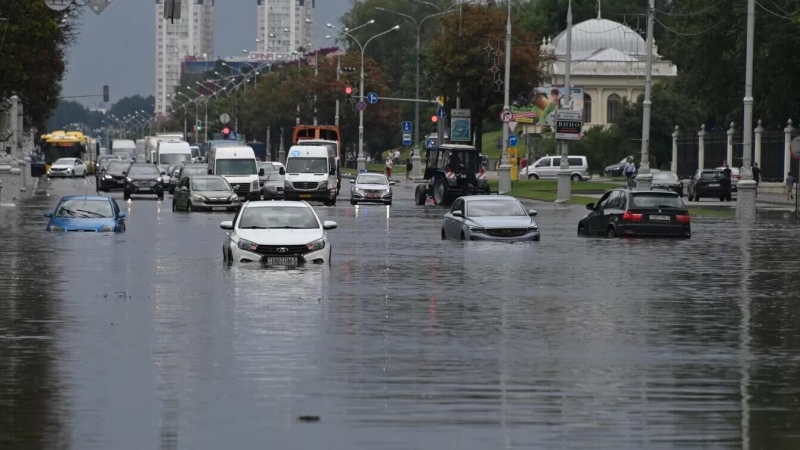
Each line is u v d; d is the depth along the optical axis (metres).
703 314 40.88
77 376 28.30
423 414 24.31
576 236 82.69
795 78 156.62
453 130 169.62
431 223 96.19
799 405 25.47
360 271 55.44
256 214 60.06
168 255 63.59
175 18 75.56
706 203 139.88
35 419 23.72
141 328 36.22
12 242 73.00
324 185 130.00
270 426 23.17
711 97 184.75
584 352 32.41
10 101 151.00
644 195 80.38
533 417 24.08
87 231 81.38
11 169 120.75
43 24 111.38
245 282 49.94
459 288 48.47
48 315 39.25
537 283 50.81
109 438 22.19
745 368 30.09
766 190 159.38
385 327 36.84
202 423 23.39
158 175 139.25
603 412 24.64
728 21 172.75
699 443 22.02
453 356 31.53
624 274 55.28
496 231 76.06
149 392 26.41
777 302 44.59
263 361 30.45
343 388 26.97
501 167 155.00
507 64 154.12
